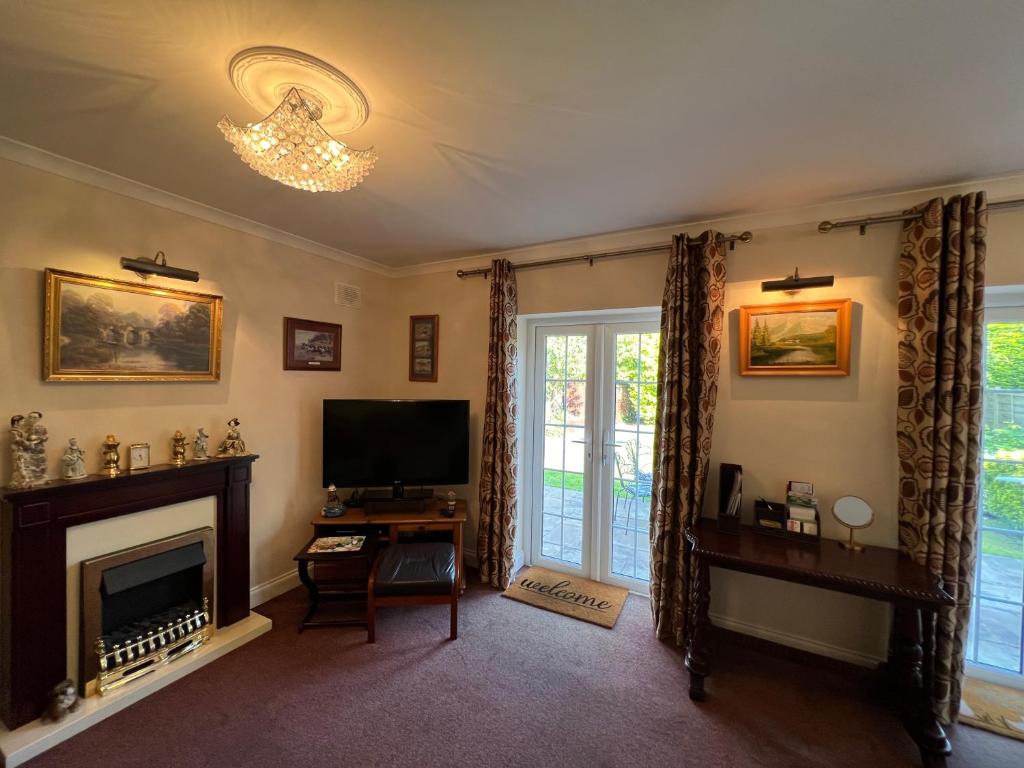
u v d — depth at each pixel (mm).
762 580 2357
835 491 2184
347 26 1086
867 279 2111
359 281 3367
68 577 1794
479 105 1411
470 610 2686
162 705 1859
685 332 2367
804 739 1740
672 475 2391
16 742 1578
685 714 1863
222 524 2348
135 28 1093
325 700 1901
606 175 1902
